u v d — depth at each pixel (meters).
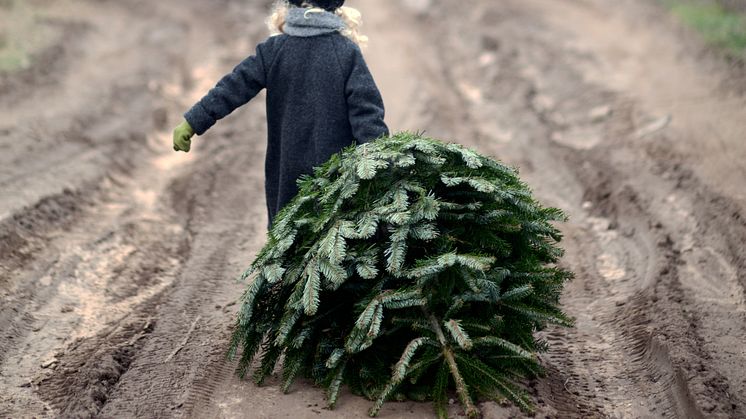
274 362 5.56
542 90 16.12
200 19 23.95
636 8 22.58
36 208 9.32
